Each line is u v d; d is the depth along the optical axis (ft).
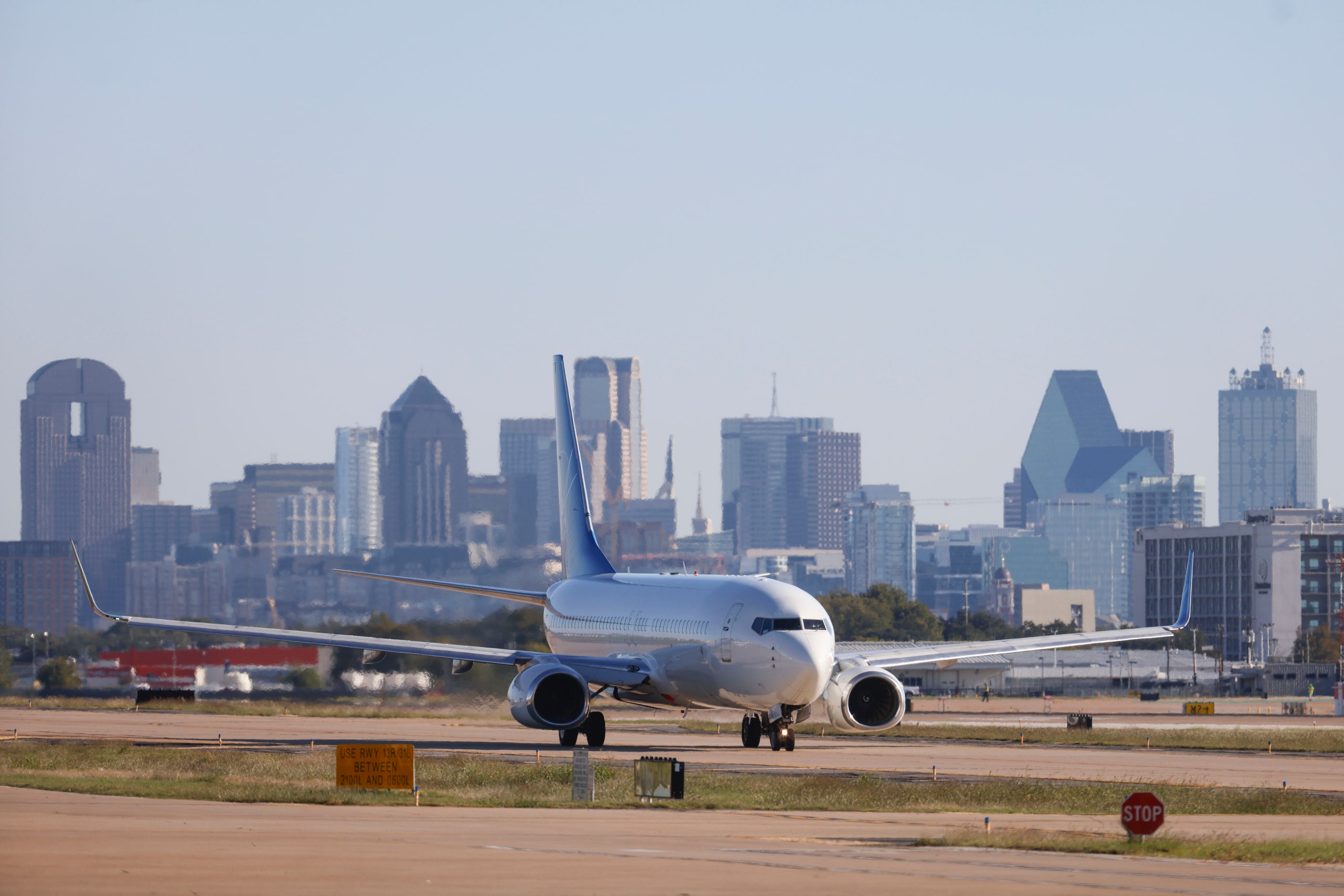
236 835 362.94
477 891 283.59
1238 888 305.53
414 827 394.11
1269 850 370.32
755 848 360.69
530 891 285.23
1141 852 364.38
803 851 354.54
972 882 306.14
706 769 647.15
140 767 629.51
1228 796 538.47
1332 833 427.33
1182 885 307.99
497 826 403.13
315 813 433.07
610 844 360.48
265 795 490.49
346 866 312.50
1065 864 339.16
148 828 376.68
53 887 280.72
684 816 450.30
